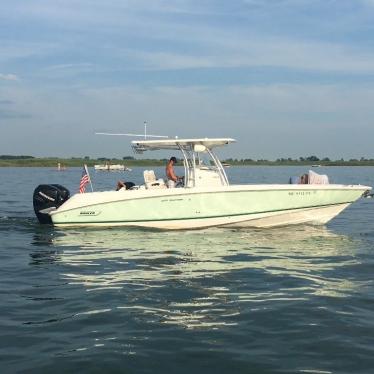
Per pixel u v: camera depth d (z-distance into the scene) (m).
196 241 11.45
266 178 42.44
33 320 6.06
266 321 6.00
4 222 14.72
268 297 7.02
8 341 5.38
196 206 12.76
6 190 31.41
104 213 12.94
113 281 7.90
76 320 6.04
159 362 4.84
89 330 5.70
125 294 7.13
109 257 9.77
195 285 7.62
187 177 13.10
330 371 4.65
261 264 9.15
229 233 12.53
